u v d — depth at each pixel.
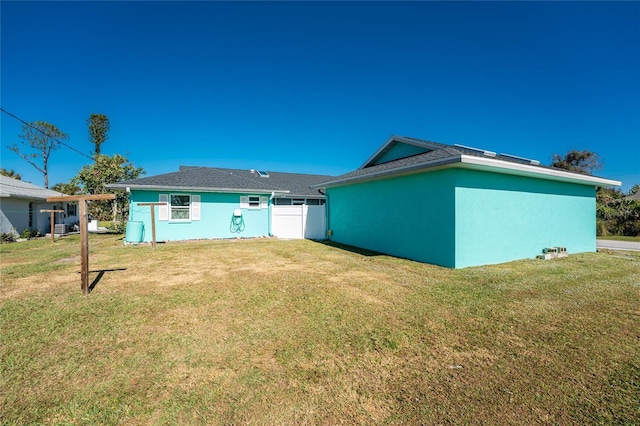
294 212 15.79
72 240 14.31
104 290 5.30
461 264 7.35
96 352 3.01
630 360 2.87
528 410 2.14
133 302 4.61
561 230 9.89
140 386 2.43
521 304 4.51
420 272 6.80
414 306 4.43
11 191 15.27
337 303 4.57
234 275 6.52
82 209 5.04
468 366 2.76
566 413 2.11
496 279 6.10
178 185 13.61
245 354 2.98
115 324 3.74
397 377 2.57
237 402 2.22
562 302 4.61
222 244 12.48
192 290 5.30
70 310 4.23
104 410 2.13
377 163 13.80
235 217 15.14
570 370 2.69
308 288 5.44
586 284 5.71
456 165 6.99
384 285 5.64
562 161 32.09
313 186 14.70
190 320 3.88
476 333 3.48
